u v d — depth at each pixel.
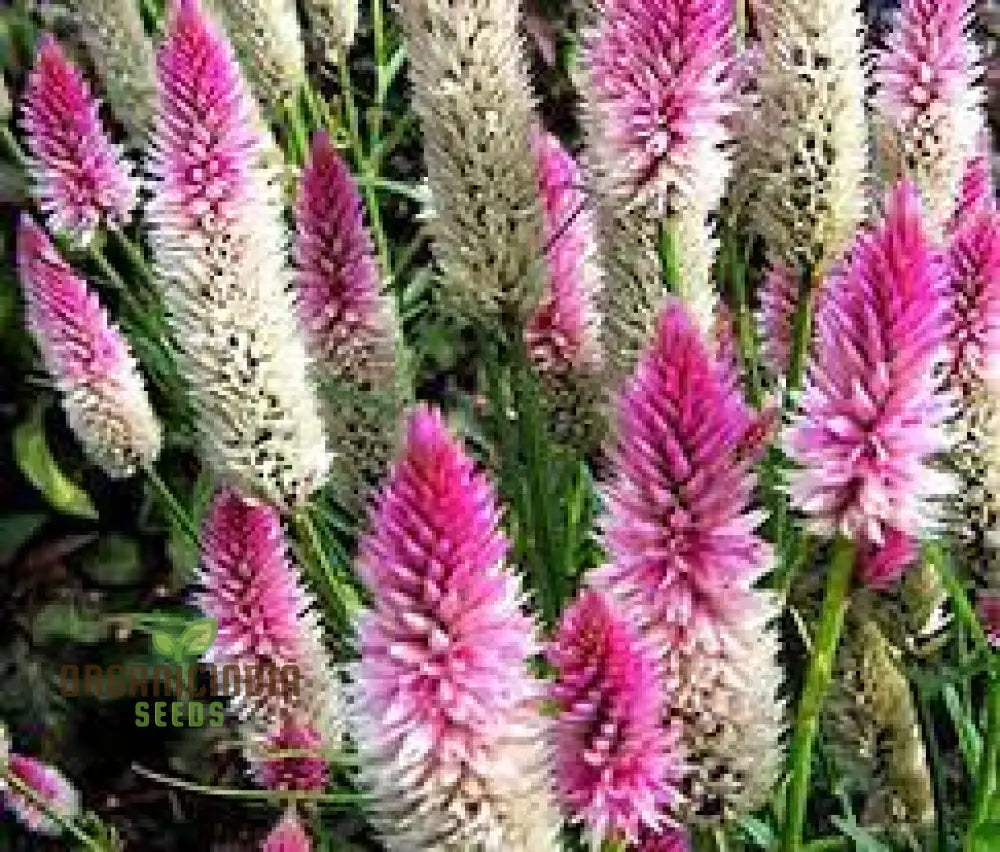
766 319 0.34
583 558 0.36
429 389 0.51
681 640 0.23
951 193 0.33
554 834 0.22
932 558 0.27
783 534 0.30
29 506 0.52
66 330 0.37
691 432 0.22
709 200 0.30
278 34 0.41
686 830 0.25
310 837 0.33
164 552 0.51
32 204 0.51
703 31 0.28
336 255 0.34
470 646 0.20
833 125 0.31
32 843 0.47
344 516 0.42
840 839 0.28
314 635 0.31
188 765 0.49
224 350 0.32
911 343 0.21
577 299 0.34
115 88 0.43
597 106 0.29
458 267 0.32
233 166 0.32
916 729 0.28
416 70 0.32
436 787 0.21
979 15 0.55
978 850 0.26
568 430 0.35
